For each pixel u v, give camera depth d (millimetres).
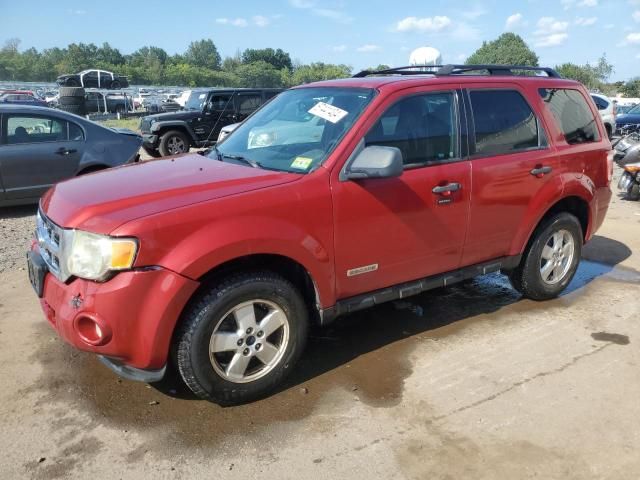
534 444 2980
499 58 88625
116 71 103125
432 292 5121
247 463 2822
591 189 4832
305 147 3611
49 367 3717
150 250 2809
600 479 2732
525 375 3662
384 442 2986
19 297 4902
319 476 2736
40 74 107188
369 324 4418
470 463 2832
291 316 3332
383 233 3582
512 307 4789
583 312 4695
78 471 2756
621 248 6605
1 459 2832
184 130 15453
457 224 3959
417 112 3775
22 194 7883
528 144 4375
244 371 3240
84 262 2838
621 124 21375
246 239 3002
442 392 3459
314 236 3283
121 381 3557
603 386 3539
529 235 4469
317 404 3328
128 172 3676
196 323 3008
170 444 2959
